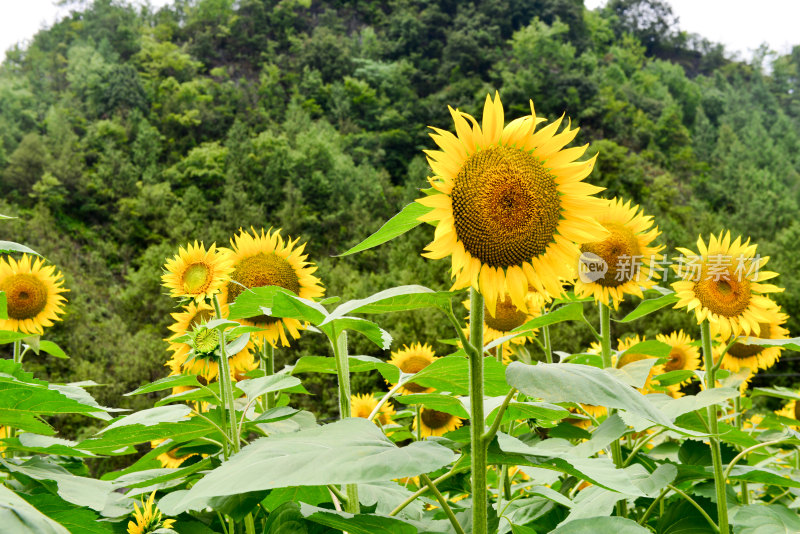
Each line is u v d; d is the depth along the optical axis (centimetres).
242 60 11250
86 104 8869
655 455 305
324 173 7788
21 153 7131
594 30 12769
